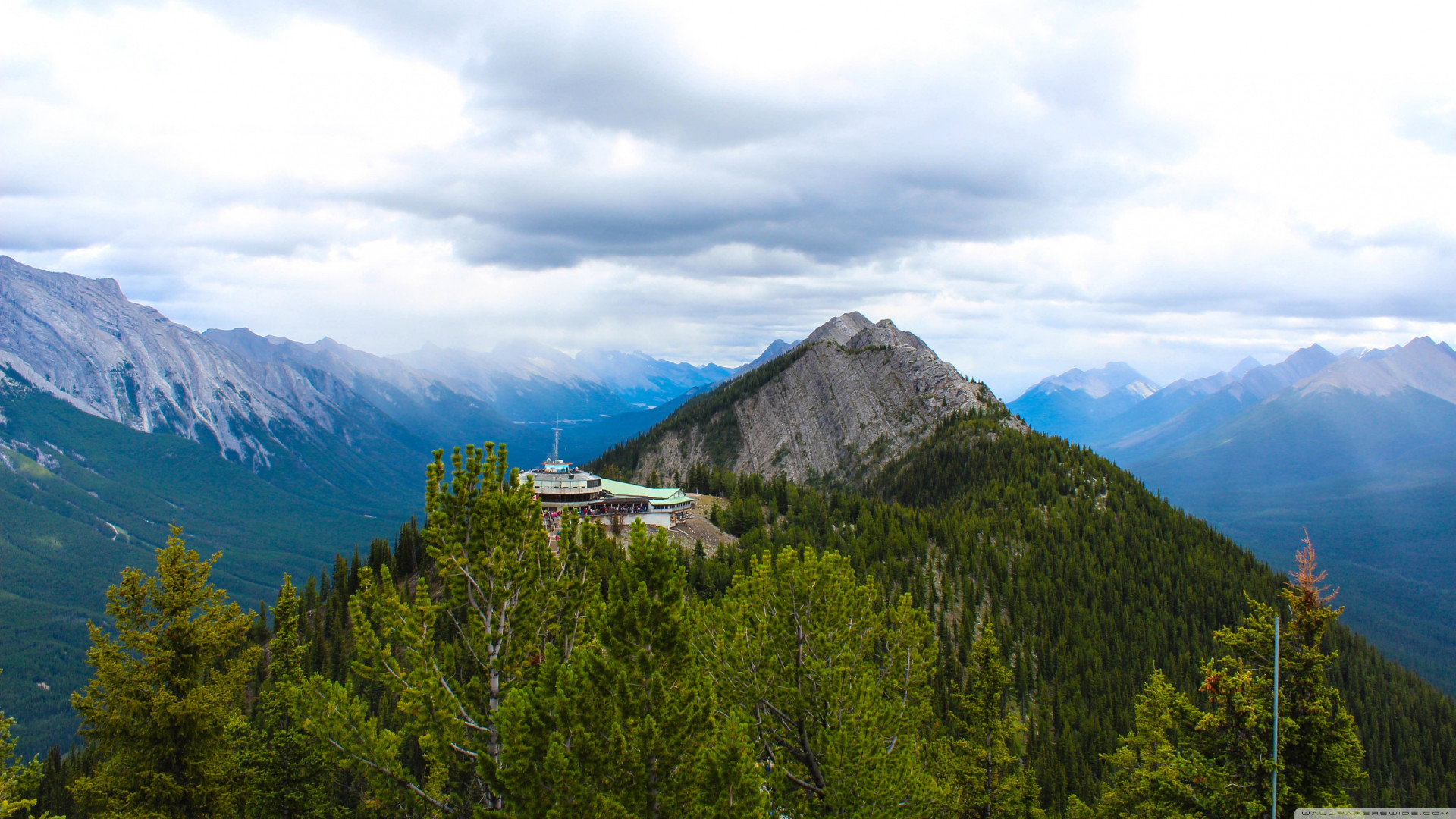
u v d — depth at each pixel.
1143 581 142.38
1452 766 122.88
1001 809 45.78
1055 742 93.44
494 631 24.72
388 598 23.59
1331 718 29.52
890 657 35.91
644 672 21.39
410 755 54.16
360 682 79.06
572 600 27.44
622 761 19.69
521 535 25.86
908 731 32.12
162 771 32.31
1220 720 30.78
